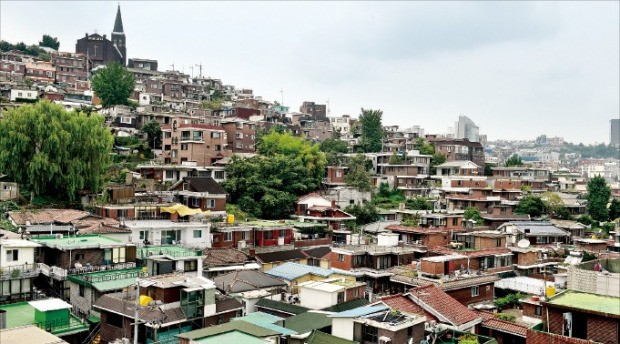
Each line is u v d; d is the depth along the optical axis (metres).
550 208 93.94
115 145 96.06
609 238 79.62
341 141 126.31
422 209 92.75
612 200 104.38
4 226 49.38
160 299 34.72
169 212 62.00
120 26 188.12
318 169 92.62
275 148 92.94
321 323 34.31
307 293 40.75
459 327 34.22
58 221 52.22
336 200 86.75
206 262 50.47
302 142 99.56
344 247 58.84
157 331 32.62
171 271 43.31
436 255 58.28
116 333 34.59
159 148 99.00
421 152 119.12
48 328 33.06
